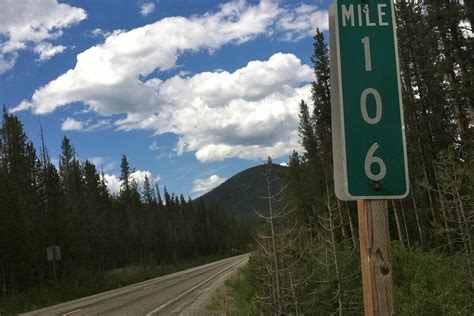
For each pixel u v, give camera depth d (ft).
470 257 44.04
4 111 192.34
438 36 79.97
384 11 8.78
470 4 71.15
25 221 138.51
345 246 33.47
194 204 459.32
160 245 314.14
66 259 143.74
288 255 30.42
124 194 331.36
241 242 411.54
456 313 27.22
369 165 8.49
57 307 74.23
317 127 133.08
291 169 154.10
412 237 108.06
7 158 182.91
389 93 8.61
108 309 62.54
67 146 243.40
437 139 91.86
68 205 189.16
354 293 29.99
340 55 8.68
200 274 132.98
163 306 61.00
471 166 56.54
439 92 90.53
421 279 34.53
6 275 122.42
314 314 30.48
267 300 35.35
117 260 253.03
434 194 93.15
